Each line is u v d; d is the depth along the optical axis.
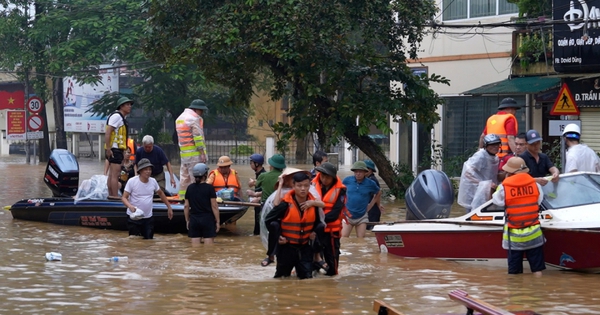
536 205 9.95
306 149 41.19
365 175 13.88
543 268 9.95
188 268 10.73
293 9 18.38
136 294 8.73
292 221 9.64
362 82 21.27
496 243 10.69
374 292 8.84
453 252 11.12
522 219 9.89
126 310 7.89
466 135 25.58
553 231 10.06
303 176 9.50
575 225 10.02
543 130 23.08
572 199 10.67
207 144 49.19
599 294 8.71
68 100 48.62
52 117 55.84
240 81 20.94
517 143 12.78
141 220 14.21
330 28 18.80
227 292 8.84
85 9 38.12
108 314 7.72
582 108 19.48
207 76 20.08
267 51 18.25
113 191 15.75
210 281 9.60
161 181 17.38
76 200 15.88
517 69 22.42
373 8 19.70
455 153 25.89
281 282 9.52
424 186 12.47
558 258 10.25
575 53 18.81
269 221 9.70
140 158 17.17
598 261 9.87
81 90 48.06
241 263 11.24
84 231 15.16
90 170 35.97
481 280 9.62
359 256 11.72
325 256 9.91
